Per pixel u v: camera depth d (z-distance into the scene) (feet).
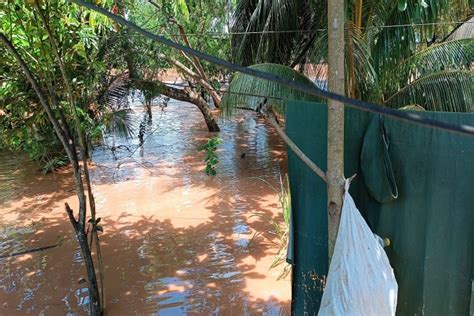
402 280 7.85
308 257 9.27
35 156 23.58
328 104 7.20
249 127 38.01
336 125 7.16
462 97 14.19
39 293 12.72
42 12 11.04
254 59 22.75
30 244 16.10
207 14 32.32
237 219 17.92
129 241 16.11
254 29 21.94
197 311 11.66
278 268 13.75
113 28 23.40
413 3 15.05
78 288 12.98
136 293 12.57
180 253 15.05
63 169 25.82
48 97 15.42
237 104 17.10
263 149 30.04
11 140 18.07
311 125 8.74
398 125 7.55
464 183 6.97
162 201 20.29
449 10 16.81
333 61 6.93
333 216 7.44
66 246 15.85
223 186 22.27
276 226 15.96
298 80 16.39
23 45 13.85
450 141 7.01
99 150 29.99
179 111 47.55
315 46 15.85
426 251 7.50
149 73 27.43
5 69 15.26
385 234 7.98
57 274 13.82
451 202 7.13
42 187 22.86
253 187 22.02
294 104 8.93
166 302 12.11
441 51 15.90
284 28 20.72
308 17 20.71
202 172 24.86
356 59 14.20
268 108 7.98
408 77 16.40
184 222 17.79
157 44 26.55
